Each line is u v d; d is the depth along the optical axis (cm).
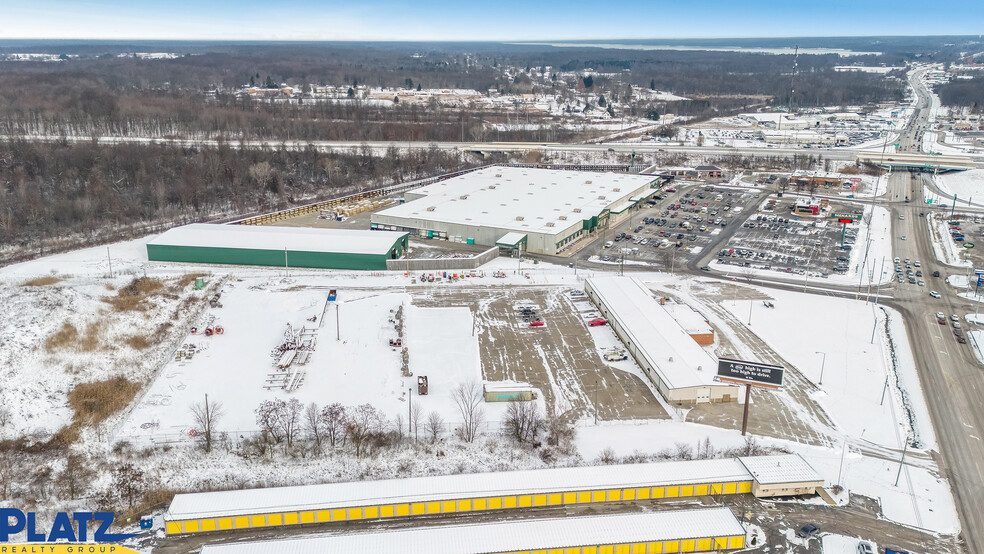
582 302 12356
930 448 7975
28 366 9406
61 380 9269
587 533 6375
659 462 7506
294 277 13488
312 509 6681
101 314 11194
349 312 11731
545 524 6488
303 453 7762
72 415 8581
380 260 13875
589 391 9244
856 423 8494
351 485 7038
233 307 11969
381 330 11038
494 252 14688
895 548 6353
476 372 9712
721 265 14575
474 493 6906
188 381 9412
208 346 10500
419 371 9725
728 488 7138
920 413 8744
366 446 7881
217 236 14462
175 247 14025
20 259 13938
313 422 7938
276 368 9775
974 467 7619
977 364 10081
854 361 10156
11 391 8794
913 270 14288
